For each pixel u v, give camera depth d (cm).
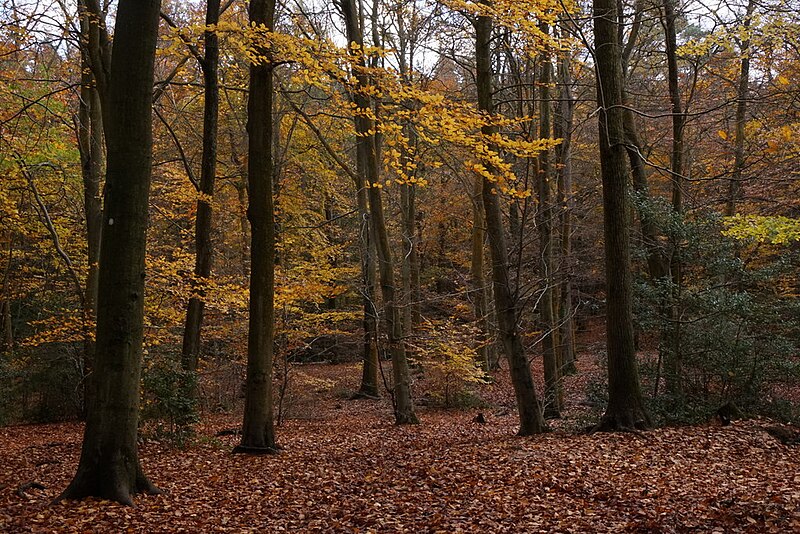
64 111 1338
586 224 1775
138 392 664
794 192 1175
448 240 2939
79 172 1545
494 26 1114
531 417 1112
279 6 1416
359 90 870
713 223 1098
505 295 1131
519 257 1095
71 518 564
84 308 1426
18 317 2239
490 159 821
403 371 1528
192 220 1780
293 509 659
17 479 798
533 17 948
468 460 867
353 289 2030
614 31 1005
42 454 1028
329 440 1230
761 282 1155
